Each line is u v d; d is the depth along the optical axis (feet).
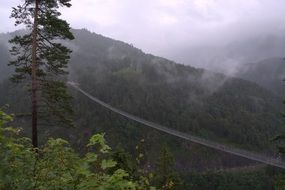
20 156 11.23
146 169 17.25
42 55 65.05
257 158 361.30
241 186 441.68
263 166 509.76
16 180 10.37
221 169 511.81
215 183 444.14
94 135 11.13
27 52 64.80
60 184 10.74
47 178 10.85
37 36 65.10
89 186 10.36
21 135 12.37
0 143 10.87
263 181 442.91
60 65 66.03
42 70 65.67
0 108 11.13
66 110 65.82
